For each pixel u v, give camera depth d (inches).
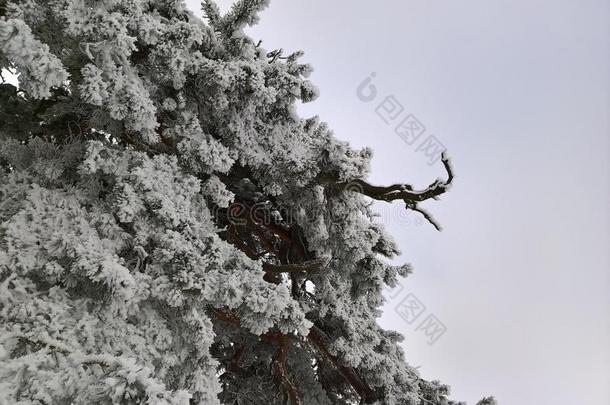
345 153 253.4
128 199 204.2
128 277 173.5
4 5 176.6
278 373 339.0
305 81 272.4
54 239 184.5
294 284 315.0
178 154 247.6
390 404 326.6
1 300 172.4
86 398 118.3
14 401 121.4
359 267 305.4
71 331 175.8
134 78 207.3
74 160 232.1
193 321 204.1
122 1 200.8
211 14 273.0
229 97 249.8
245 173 294.5
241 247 323.0
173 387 218.4
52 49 200.2
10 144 233.5
